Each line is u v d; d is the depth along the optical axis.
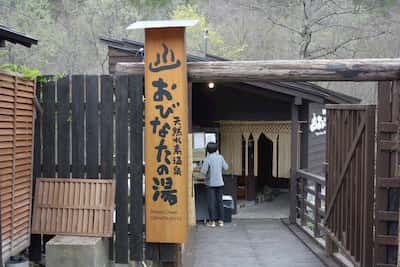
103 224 3.79
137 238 3.86
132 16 14.20
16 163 3.52
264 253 5.56
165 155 3.75
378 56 13.45
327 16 13.01
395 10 13.02
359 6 12.77
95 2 14.27
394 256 3.89
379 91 3.91
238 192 9.38
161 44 3.70
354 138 4.40
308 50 13.90
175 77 3.71
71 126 3.91
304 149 8.01
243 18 15.35
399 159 3.85
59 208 3.84
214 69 3.90
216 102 9.08
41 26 13.02
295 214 7.28
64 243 3.58
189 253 5.45
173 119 3.73
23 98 3.61
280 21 14.24
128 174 3.89
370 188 4.00
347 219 4.61
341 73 3.80
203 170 7.02
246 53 15.09
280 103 8.58
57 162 3.93
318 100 7.64
